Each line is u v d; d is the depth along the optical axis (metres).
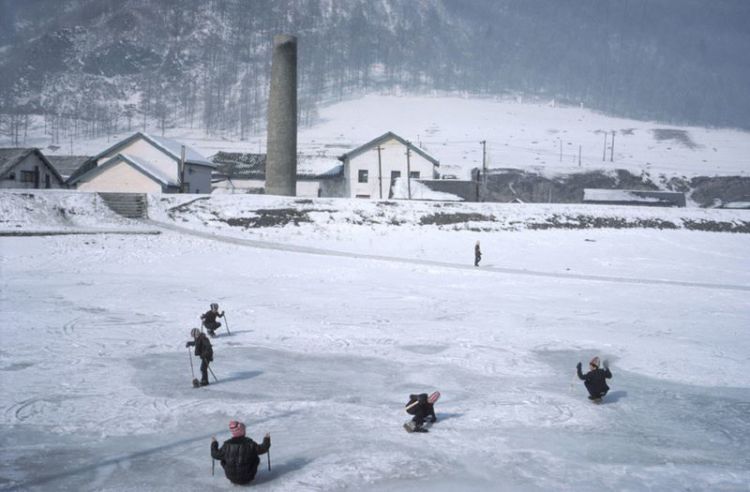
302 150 164.12
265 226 52.50
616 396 14.77
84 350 18.05
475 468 10.09
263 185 84.56
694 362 18.38
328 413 12.90
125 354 17.75
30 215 46.12
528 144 184.50
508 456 10.66
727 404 14.22
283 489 9.17
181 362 17.05
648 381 16.25
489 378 16.08
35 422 11.94
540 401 14.11
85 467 9.86
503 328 22.95
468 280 35.38
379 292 30.59
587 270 42.19
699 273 42.72
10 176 58.38
